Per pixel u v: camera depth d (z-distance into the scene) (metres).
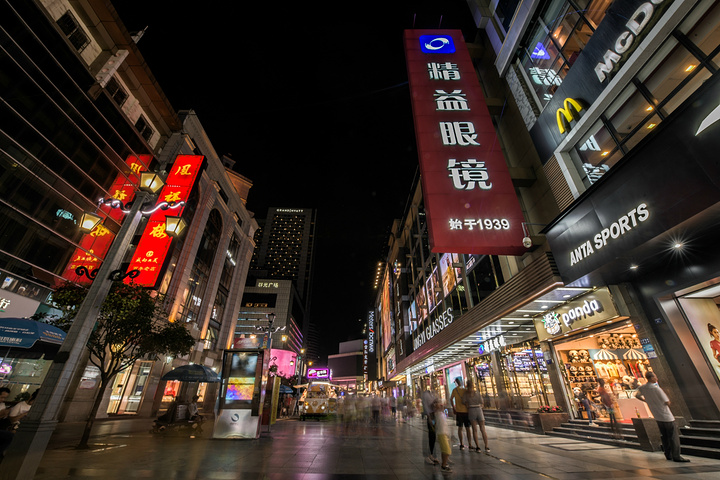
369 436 11.90
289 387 24.69
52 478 4.98
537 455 7.70
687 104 6.32
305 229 180.75
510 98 15.03
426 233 32.31
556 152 11.34
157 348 11.86
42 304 13.62
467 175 12.74
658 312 8.75
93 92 16.80
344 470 5.99
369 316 86.19
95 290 6.00
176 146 24.28
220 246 35.75
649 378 7.23
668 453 6.70
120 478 5.08
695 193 6.25
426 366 31.53
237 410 10.62
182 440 10.16
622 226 7.88
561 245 9.97
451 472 5.87
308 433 12.84
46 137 14.10
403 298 40.88
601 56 9.46
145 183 7.28
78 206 15.90
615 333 10.81
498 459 7.24
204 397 31.91
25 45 13.09
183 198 21.88
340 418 22.91
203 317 31.69
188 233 28.33
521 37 13.83
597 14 9.91
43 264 14.16
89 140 16.41
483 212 11.95
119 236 6.68
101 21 17.98
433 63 16.64
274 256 171.25
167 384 25.14
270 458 7.13
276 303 96.00
